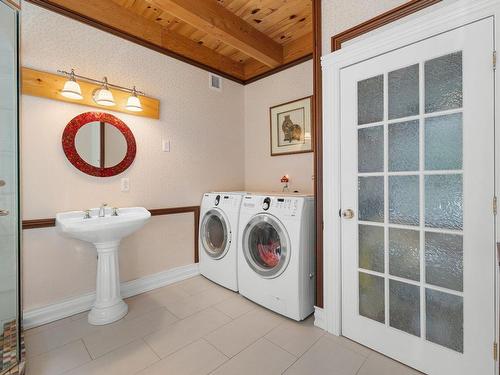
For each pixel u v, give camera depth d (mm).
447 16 1314
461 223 1318
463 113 1291
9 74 1527
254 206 2268
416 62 1424
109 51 2256
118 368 1476
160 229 2611
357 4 1657
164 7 1979
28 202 1876
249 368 1485
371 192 1642
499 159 1199
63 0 2006
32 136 1886
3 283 1528
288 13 2379
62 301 2031
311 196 2049
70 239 2068
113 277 2016
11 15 1518
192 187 2863
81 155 2100
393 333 1559
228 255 2479
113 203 2283
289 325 1921
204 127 2975
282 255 2008
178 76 2738
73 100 2053
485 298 1249
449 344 1369
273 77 3088
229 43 2486
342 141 1748
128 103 2260
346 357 1581
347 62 1697
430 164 1404
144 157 2479
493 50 1202
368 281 1673
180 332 1827
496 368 1227
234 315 2055
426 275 1439
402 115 1495
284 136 2971
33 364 1494
